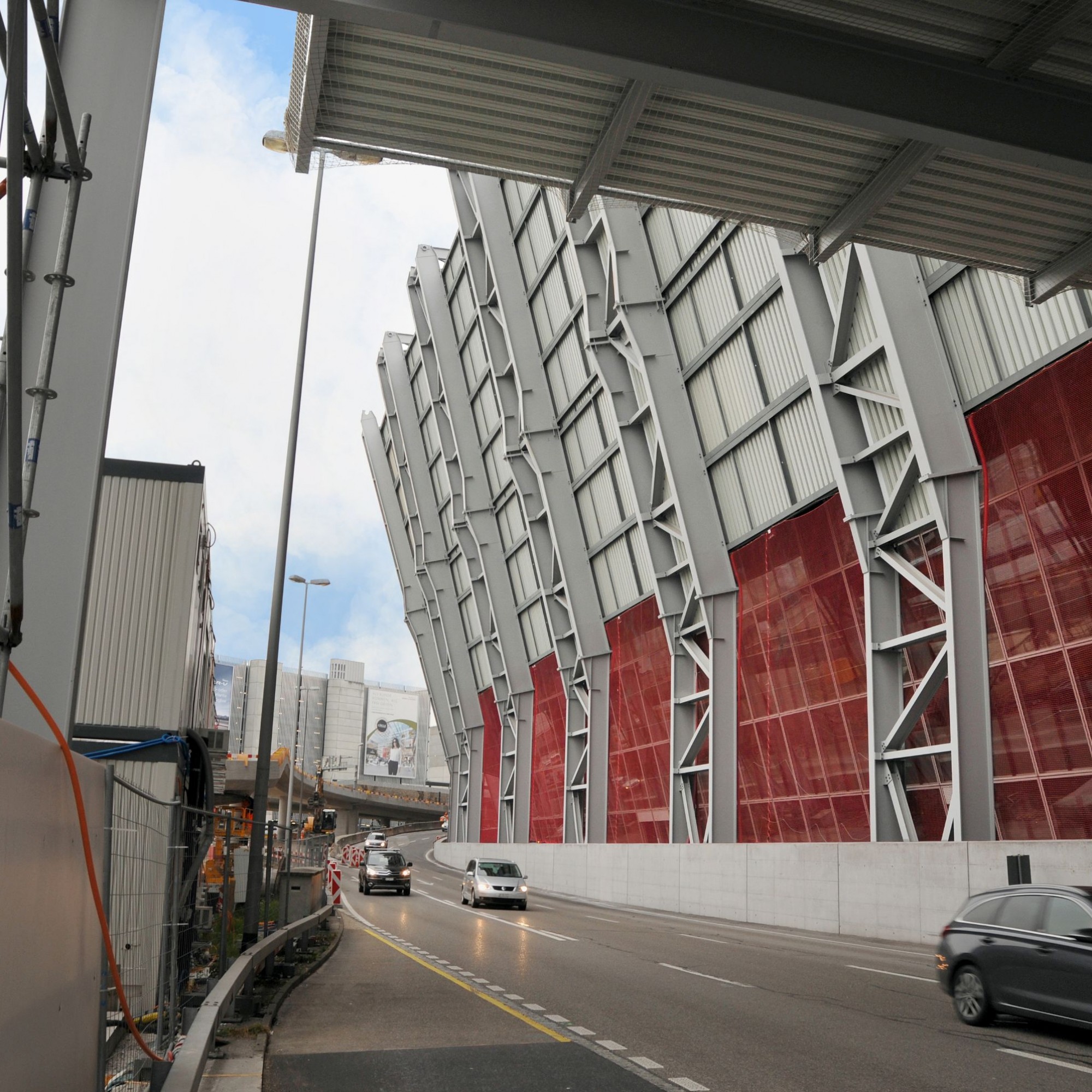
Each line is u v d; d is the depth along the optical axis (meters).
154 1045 6.54
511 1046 8.79
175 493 14.51
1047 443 19.30
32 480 5.76
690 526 30.36
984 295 20.14
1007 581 20.12
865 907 22.14
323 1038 9.20
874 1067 7.90
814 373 24.02
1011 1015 9.66
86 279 8.10
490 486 50.06
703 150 11.91
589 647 39.84
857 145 11.66
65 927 4.50
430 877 51.19
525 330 40.31
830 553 25.81
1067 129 10.66
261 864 13.95
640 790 36.72
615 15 9.59
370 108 11.70
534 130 11.91
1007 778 19.92
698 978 13.69
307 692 198.38
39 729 7.39
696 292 29.23
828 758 25.97
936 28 10.11
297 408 19.12
